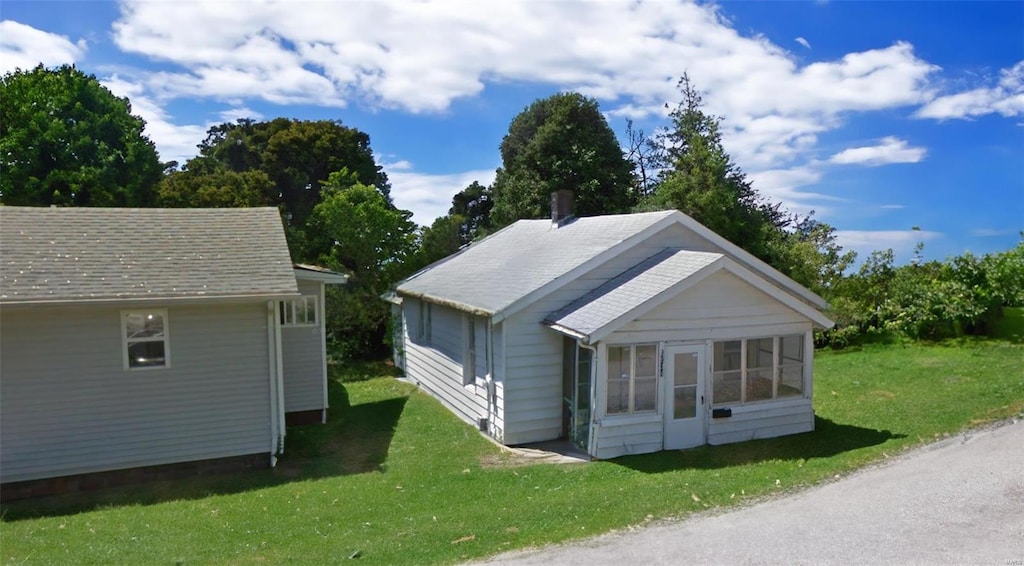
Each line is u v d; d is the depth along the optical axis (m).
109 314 10.91
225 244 13.05
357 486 10.56
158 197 29.78
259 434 11.88
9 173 28.11
